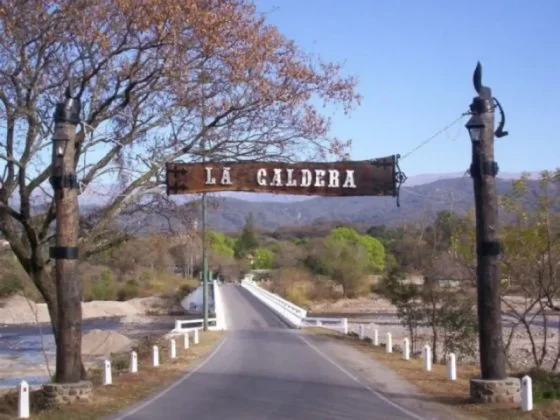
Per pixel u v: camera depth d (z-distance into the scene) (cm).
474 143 1560
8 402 1727
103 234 2194
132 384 1945
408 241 3838
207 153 2044
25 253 2031
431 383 1948
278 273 10081
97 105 1936
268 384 1956
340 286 9625
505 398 1523
